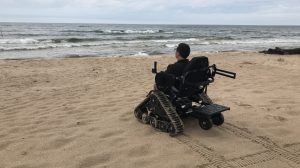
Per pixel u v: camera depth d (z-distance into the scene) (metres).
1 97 8.05
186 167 4.16
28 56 20.39
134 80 10.51
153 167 4.15
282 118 6.07
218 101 7.42
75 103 7.42
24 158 4.48
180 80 5.12
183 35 58.59
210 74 5.42
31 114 6.57
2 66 13.81
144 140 5.04
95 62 15.58
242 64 14.48
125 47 29.03
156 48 28.27
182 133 5.28
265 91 8.61
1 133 5.46
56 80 10.49
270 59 16.78
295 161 4.37
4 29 67.81
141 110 5.92
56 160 4.40
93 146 4.85
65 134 5.37
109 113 6.55
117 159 4.40
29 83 9.97
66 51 24.48
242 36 62.75
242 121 5.92
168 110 5.21
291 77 10.88
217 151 4.63
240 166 4.21
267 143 4.93
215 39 47.53
